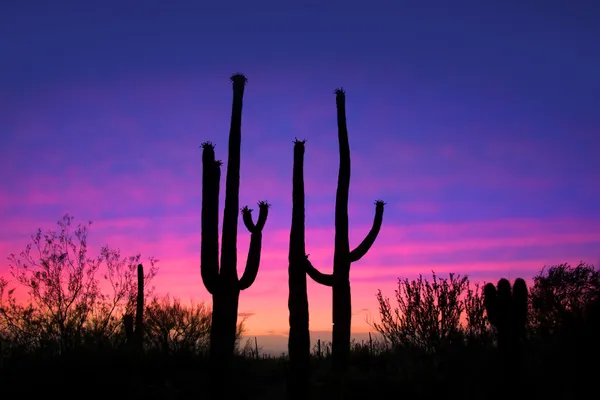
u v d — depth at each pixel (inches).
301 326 574.2
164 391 603.5
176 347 785.6
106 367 626.2
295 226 609.9
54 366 613.6
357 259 675.4
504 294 441.7
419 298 717.3
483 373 488.1
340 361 629.0
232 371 606.9
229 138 660.7
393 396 523.2
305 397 556.4
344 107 738.8
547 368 459.2
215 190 625.6
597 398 434.6
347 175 708.7
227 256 610.5
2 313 777.6
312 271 660.7
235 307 603.8
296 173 631.2
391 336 733.9
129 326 861.8
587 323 469.4
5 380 585.3
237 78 686.5
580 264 683.4
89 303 831.7
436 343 633.6
